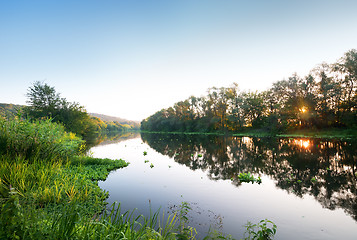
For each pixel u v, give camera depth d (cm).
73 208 293
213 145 2448
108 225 274
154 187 776
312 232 432
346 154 1394
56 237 232
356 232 430
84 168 977
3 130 694
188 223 473
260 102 4978
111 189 748
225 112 5691
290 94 3978
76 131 3056
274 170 1038
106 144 2852
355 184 760
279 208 568
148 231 298
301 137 3139
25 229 221
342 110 3422
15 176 503
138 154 1759
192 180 882
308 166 1085
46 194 486
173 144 2769
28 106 2811
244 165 1193
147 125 10706
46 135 821
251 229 443
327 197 643
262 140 2938
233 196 674
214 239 384
